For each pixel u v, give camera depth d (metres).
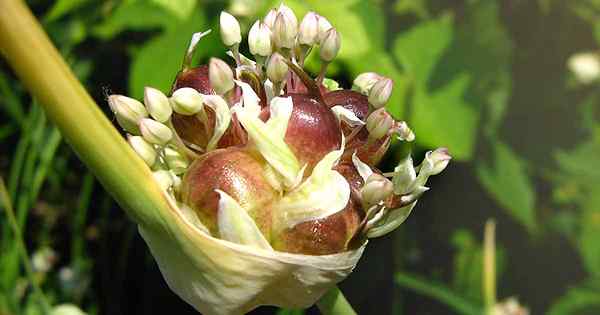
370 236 0.13
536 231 0.37
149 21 0.24
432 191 0.35
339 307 0.14
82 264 0.37
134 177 0.12
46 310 0.25
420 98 0.24
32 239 0.38
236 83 0.13
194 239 0.12
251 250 0.12
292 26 0.13
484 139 0.30
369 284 0.33
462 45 0.27
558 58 0.34
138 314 0.36
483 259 0.36
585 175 0.36
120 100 0.13
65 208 0.38
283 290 0.12
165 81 0.22
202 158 0.12
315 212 0.12
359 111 0.13
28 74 0.10
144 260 0.36
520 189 0.31
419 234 0.35
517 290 0.38
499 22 0.30
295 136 0.12
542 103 0.35
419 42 0.25
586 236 0.37
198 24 0.23
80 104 0.11
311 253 0.12
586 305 0.37
